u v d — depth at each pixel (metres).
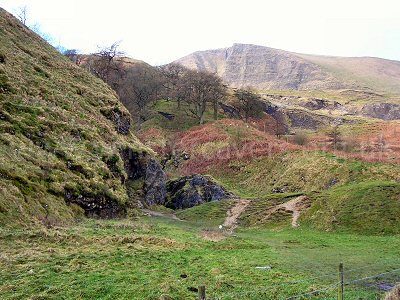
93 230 32.97
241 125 120.62
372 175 70.81
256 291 19.67
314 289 20.44
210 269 23.61
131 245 28.38
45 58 71.56
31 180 38.38
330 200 57.72
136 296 17.83
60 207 38.56
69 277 19.92
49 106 55.34
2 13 76.50
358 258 31.33
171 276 21.30
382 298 19.08
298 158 88.31
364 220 49.38
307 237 45.38
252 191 86.81
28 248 24.84
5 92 50.91
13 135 43.94
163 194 73.75
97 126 61.53
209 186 77.81
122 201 49.16
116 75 133.75
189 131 120.50
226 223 59.34
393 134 111.88
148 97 135.62
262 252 32.12
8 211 31.09
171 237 34.72
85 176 46.59
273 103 181.50
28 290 17.95
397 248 37.06
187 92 137.75
